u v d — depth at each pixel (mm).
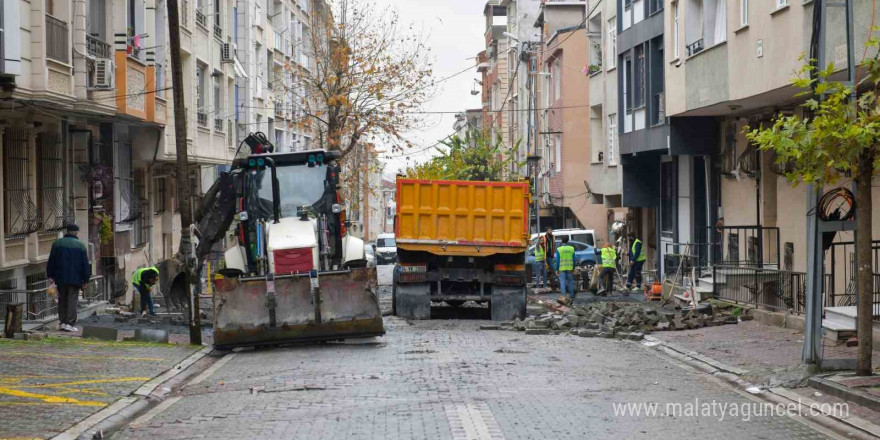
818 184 12289
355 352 16734
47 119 22766
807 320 13375
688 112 26297
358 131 47281
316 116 49031
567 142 49812
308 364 15195
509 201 23188
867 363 12711
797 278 19641
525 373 13906
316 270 17516
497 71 83562
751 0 21141
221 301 17266
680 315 22234
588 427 9781
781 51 19625
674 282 26953
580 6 56938
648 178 36219
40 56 18859
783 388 12789
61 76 19953
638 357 16703
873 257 16922
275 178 19344
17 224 20844
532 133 62875
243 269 19516
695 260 30703
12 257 20484
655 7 31859
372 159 60000
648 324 20875
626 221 42000
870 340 12703
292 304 17453
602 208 49469
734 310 21922
